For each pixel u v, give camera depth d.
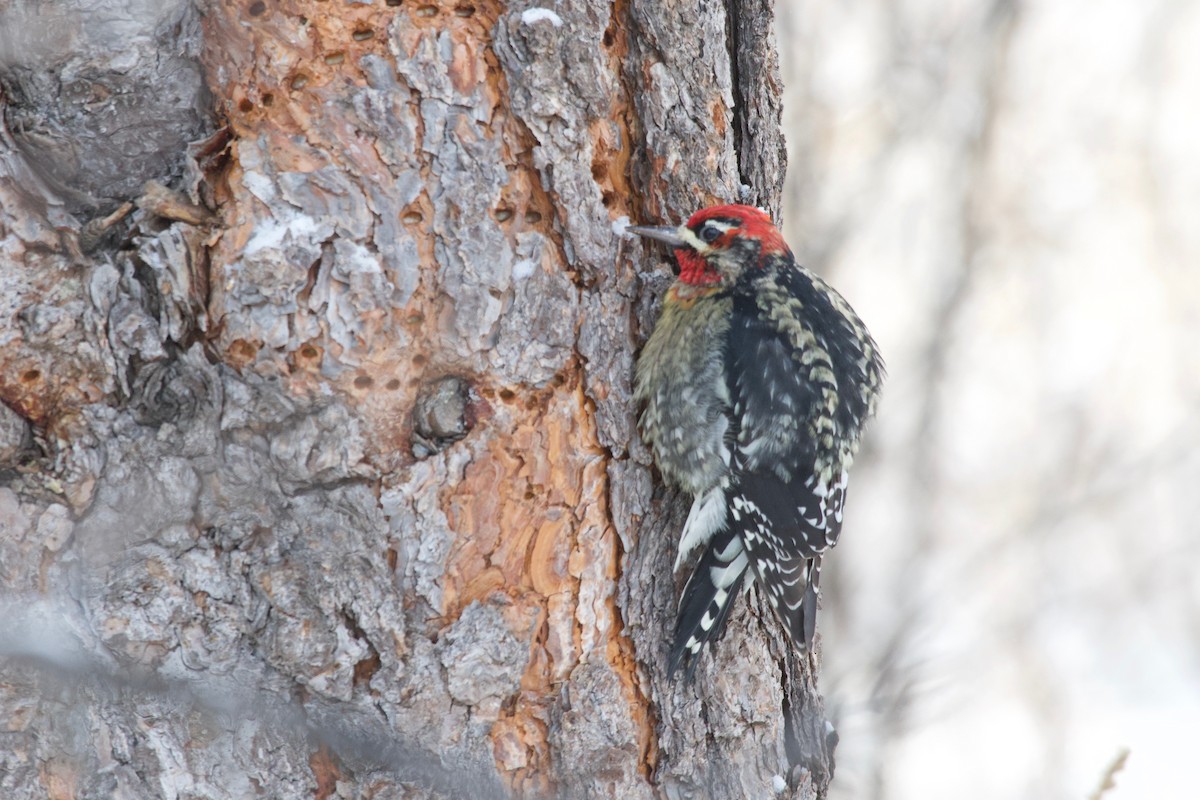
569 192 7.12
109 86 6.46
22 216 6.27
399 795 6.53
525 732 6.95
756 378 8.27
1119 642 19.73
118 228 6.40
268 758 6.38
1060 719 18.47
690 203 7.93
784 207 19.59
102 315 6.32
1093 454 21.14
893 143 20.16
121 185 6.51
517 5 6.94
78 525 6.28
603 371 7.36
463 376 6.80
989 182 21.08
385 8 6.71
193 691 6.34
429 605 6.64
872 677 16.25
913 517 20.03
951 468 21.02
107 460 6.32
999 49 20.95
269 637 6.41
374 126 6.64
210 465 6.40
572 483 7.15
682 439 7.83
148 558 6.33
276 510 6.45
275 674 6.43
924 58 20.41
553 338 7.06
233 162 6.51
